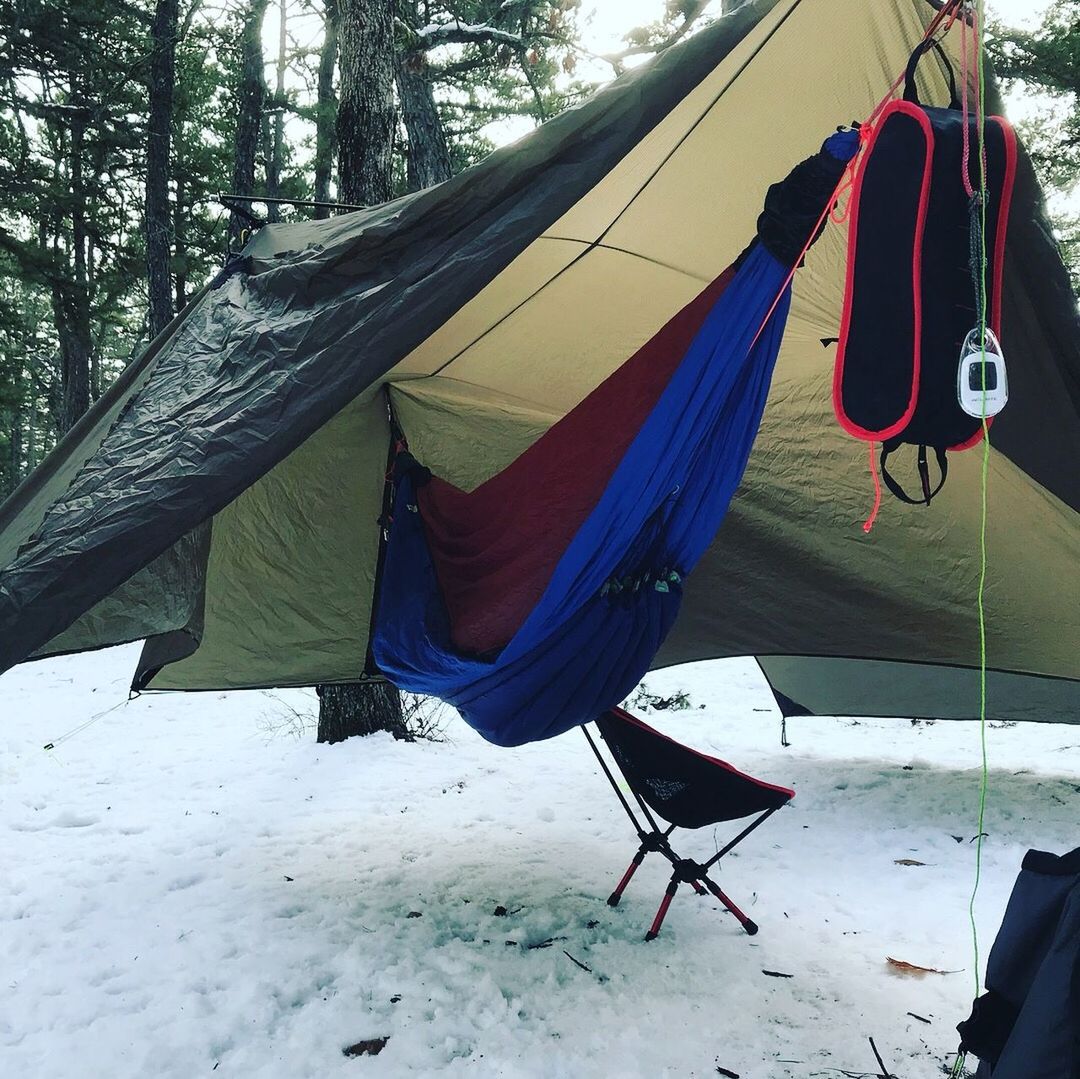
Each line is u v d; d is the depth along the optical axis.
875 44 2.73
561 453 3.50
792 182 2.42
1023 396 3.08
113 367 33.53
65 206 15.80
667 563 3.31
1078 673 4.71
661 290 4.09
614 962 3.50
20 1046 2.97
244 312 2.88
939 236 2.11
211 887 4.30
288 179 19.73
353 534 4.82
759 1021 3.05
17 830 5.20
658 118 2.43
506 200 2.44
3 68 14.92
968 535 4.32
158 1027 3.06
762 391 2.86
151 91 14.38
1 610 2.10
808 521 4.62
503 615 3.34
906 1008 3.11
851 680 6.30
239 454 2.33
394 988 3.30
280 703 8.57
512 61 9.16
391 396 4.45
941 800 5.38
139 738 7.42
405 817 5.35
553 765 6.38
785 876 4.37
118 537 2.21
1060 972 1.83
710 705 8.49
